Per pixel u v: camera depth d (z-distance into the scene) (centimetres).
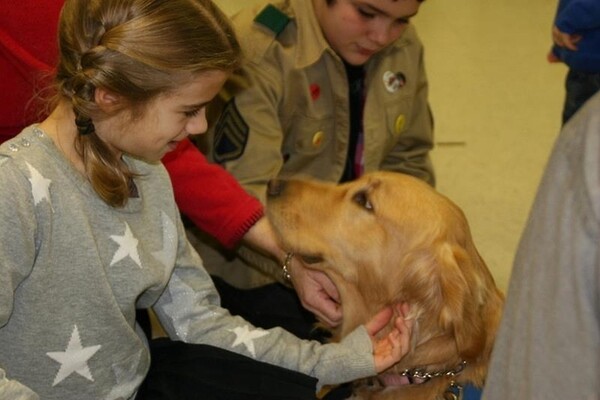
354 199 205
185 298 177
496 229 356
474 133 429
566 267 80
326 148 244
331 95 235
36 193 135
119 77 133
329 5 218
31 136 140
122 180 147
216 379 163
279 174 241
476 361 182
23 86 171
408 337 183
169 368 167
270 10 228
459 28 552
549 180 83
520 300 88
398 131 252
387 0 206
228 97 223
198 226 214
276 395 160
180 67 136
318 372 172
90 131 139
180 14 137
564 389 82
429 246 190
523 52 520
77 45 135
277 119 228
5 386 127
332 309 211
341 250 204
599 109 79
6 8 165
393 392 191
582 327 80
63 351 146
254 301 235
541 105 458
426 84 265
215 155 228
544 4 594
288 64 225
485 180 391
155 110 139
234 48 147
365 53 223
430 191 202
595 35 283
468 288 179
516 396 88
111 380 155
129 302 154
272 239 212
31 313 141
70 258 142
